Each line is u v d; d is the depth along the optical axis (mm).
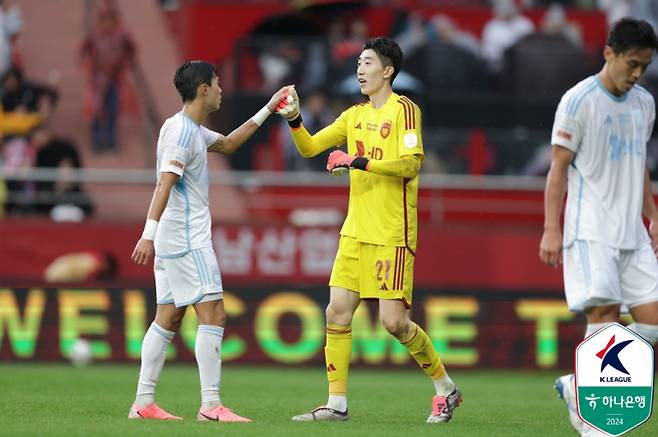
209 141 30141
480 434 27172
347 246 29984
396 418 31828
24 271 61219
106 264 61438
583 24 76438
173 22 74188
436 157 65688
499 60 73000
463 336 58250
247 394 41281
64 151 65438
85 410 32688
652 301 27016
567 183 27984
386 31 74312
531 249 62281
